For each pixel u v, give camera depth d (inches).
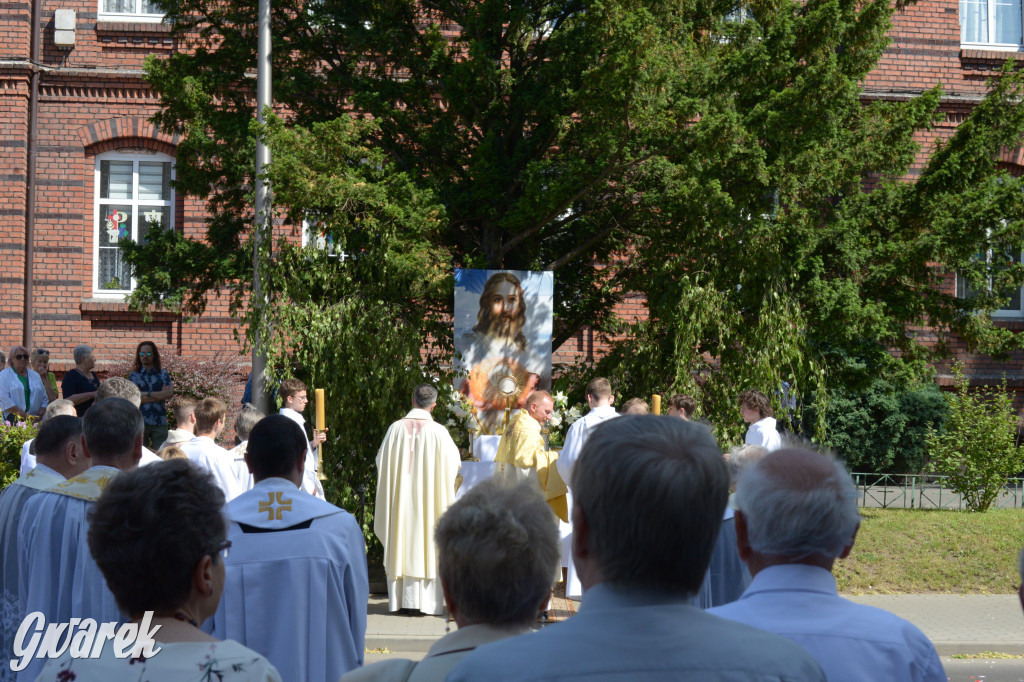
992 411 494.3
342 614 133.6
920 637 86.7
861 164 396.5
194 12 466.3
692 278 366.6
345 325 350.3
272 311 349.7
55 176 587.8
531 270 395.2
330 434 352.2
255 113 393.1
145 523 81.8
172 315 586.2
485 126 396.2
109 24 591.2
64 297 585.0
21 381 426.0
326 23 380.8
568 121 376.5
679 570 64.9
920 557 366.0
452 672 61.6
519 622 81.9
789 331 360.5
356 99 370.9
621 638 61.2
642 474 64.2
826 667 83.0
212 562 85.7
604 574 65.7
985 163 397.7
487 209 386.9
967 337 407.8
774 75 344.5
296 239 506.0
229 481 228.5
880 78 607.2
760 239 349.4
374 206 338.3
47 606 132.7
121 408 141.9
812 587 88.6
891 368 421.1
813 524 87.5
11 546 141.5
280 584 131.0
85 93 589.6
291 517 134.9
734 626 64.1
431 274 350.9
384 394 349.1
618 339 459.8
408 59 388.2
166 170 602.9
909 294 390.3
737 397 368.8
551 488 292.2
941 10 614.2
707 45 371.9
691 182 341.1
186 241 407.8
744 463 175.8
